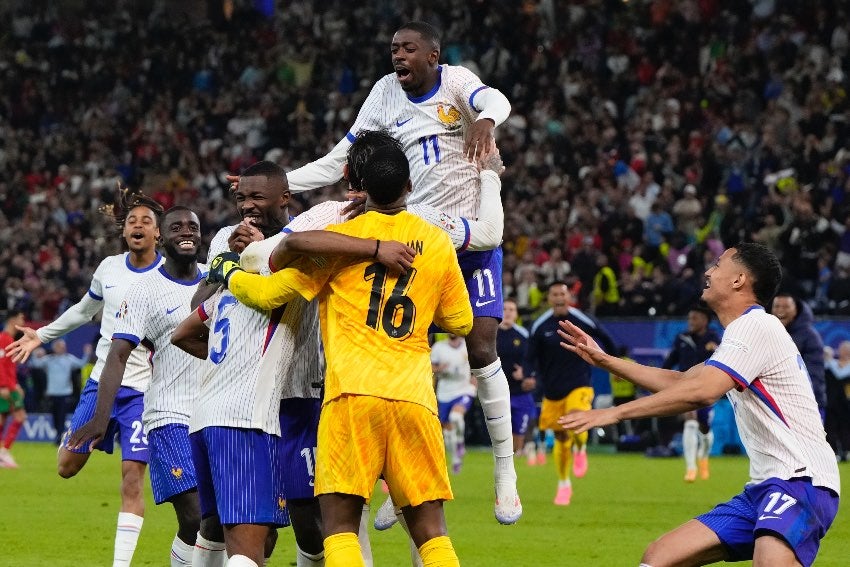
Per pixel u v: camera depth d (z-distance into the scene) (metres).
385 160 11.82
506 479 15.55
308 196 56.34
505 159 57.12
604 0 63.47
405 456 11.59
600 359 13.00
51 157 67.12
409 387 11.51
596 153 56.16
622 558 19.92
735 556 12.33
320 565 13.16
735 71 57.00
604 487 32.38
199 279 15.70
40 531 22.92
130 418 16.80
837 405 41.53
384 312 11.61
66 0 76.19
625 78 59.50
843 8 57.06
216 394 12.27
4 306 56.19
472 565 19.20
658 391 12.80
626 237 49.59
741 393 12.35
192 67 70.94
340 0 71.25
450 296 12.07
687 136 54.94
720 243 46.44
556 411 30.83
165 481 15.02
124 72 71.25
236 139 65.06
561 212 51.84
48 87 72.25
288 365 12.38
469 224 13.70
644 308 45.69
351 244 11.49
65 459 17.45
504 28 64.69
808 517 11.91
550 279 47.75
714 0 60.59
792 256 45.72
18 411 39.06
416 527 11.76
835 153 51.16
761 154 52.09
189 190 62.38
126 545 16.36
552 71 61.81
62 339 51.72
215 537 13.37
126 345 15.39
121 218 18.55
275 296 11.74
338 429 11.46
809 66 54.75
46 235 60.56
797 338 26.03
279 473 12.33
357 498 11.55
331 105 65.31
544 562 19.48
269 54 70.06
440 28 67.06
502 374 15.48
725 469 38.09
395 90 15.41
